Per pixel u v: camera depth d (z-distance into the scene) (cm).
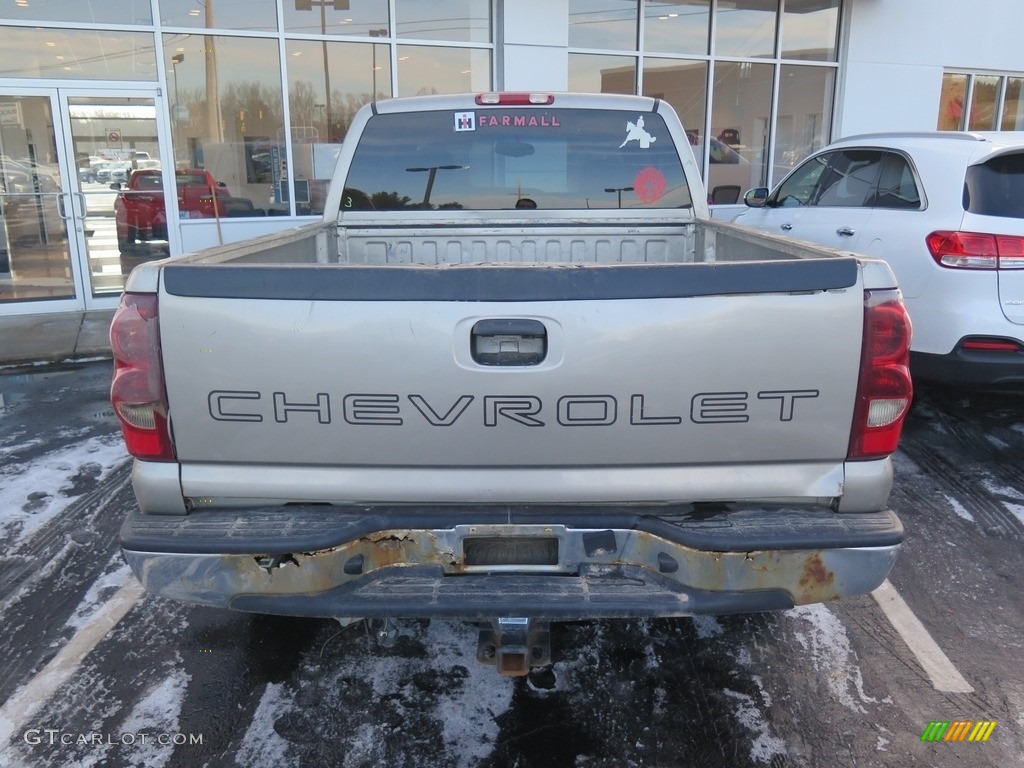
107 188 895
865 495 227
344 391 215
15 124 857
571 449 220
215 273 212
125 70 876
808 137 1162
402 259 413
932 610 331
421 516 223
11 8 828
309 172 957
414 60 958
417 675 289
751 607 220
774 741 257
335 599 219
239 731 261
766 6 1088
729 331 213
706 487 225
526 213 407
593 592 220
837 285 213
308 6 912
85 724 264
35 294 896
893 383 218
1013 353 444
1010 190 462
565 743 256
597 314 211
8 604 332
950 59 1178
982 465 475
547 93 388
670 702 275
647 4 1027
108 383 654
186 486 225
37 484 449
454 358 212
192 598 222
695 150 1106
